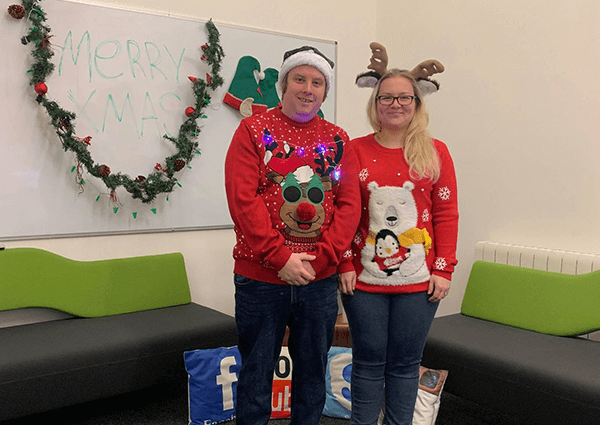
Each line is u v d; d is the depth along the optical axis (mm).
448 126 3215
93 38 2695
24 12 2467
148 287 2799
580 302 2352
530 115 2773
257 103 3236
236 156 1570
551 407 1921
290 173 1590
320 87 1631
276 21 3307
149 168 2898
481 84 3010
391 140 1808
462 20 3100
